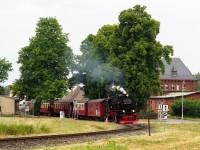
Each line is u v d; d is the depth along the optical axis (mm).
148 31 74438
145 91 71375
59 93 79812
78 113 78562
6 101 94938
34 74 81438
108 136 39531
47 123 47156
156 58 73938
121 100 66125
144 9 76312
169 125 60156
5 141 31844
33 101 85688
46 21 83625
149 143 31859
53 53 82062
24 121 43406
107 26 82062
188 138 36406
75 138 36281
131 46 73750
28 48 84250
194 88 134750
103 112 68062
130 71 71562
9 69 106688
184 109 92250
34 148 28500
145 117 85375
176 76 133250
